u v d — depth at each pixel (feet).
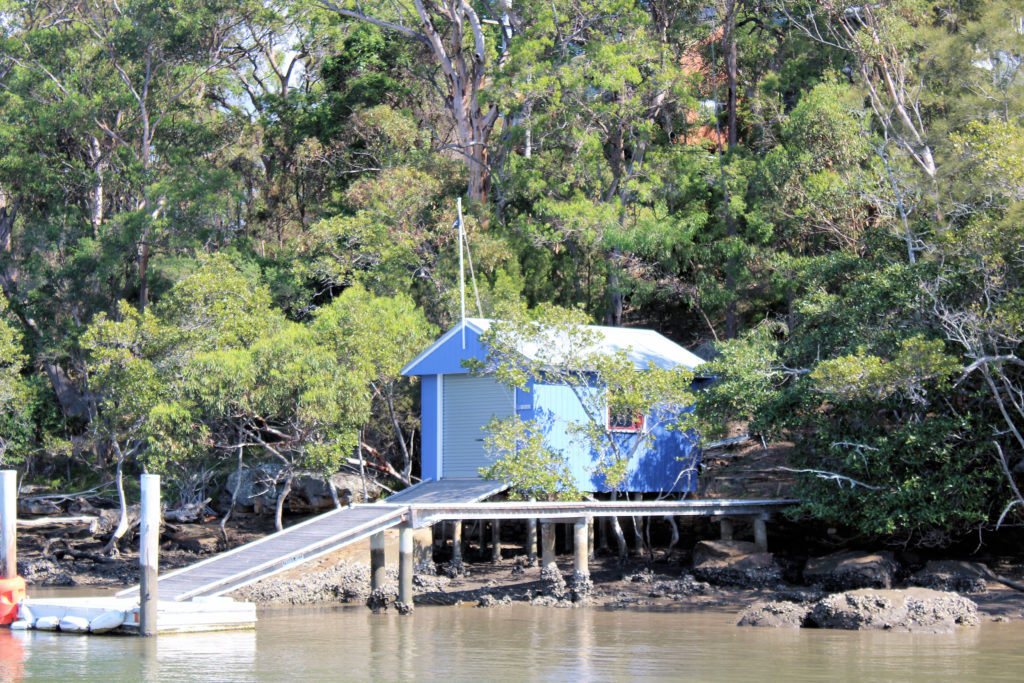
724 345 122.31
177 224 182.80
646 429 119.14
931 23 146.61
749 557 106.32
